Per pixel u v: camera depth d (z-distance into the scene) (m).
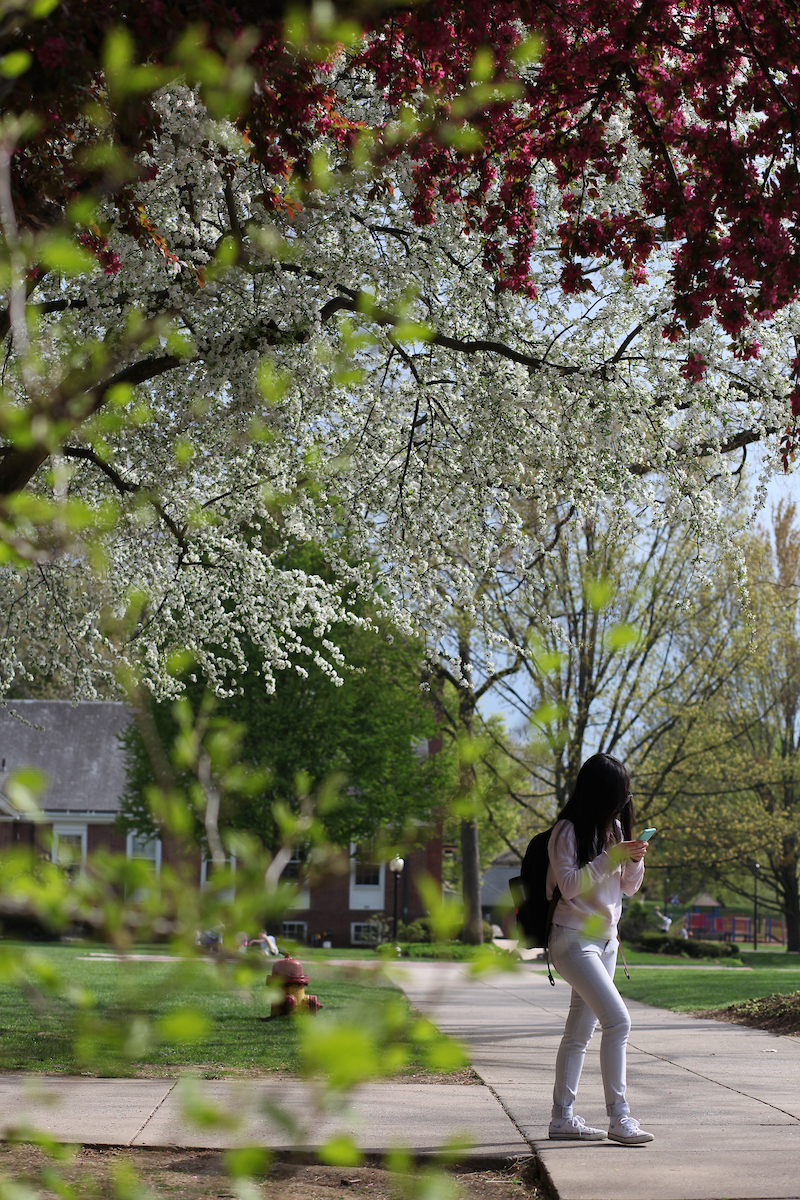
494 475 10.95
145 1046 1.58
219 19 5.60
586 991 5.01
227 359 9.81
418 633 12.13
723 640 29.05
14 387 10.34
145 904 1.54
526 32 7.89
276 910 1.60
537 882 5.11
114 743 44.56
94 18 5.41
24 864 1.49
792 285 7.45
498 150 8.38
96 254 8.29
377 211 10.48
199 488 12.41
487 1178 4.64
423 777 32.75
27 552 1.92
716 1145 4.98
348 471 11.04
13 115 5.65
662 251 11.13
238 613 13.23
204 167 9.56
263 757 28.23
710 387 10.28
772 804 42.31
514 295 10.44
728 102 8.77
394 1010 1.49
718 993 15.03
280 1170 4.54
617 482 10.58
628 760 29.38
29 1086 1.95
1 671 13.93
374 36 8.05
